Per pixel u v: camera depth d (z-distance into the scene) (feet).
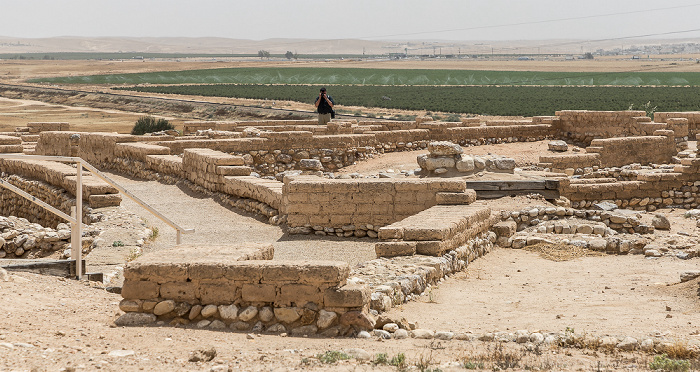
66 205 76.84
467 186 73.67
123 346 27.89
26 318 30.53
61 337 28.22
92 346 27.45
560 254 56.18
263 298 32.24
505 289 44.01
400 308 37.06
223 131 121.90
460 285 45.01
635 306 38.22
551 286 44.86
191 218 69.92
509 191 73.77
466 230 52.26
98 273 43.27
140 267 32.94
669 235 63.26
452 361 26.84
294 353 27.84
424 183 60.44
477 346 29.91
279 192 66.80
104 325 31.42
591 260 54.29
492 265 52.90
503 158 80.38
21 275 38.63
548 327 33.37
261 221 68.33
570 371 25.66
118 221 63.72
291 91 498.28
